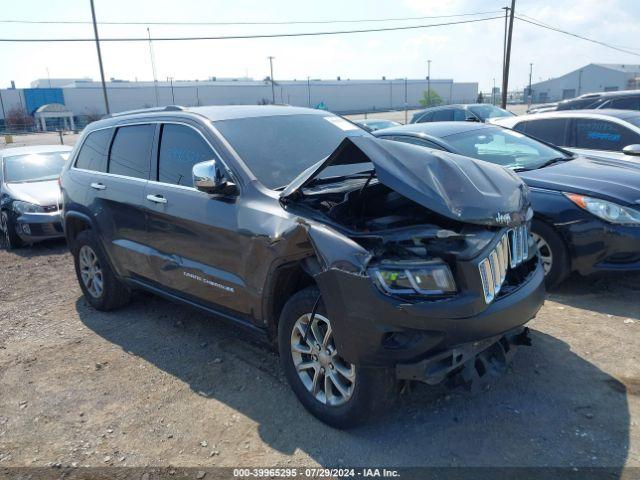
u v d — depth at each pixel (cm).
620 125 710
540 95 9112
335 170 416
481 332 298
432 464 299
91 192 524
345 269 298
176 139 446
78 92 7881
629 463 290
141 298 588
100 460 323
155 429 349
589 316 465
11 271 760
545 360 396
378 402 310
